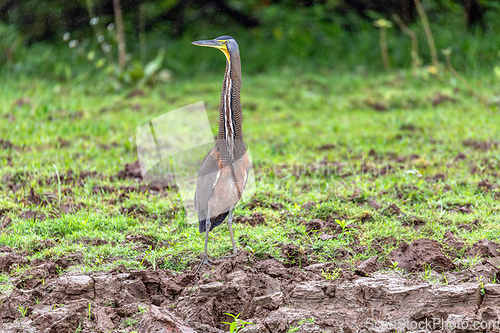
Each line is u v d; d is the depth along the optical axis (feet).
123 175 42.32
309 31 88.69
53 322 22.17
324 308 23.66
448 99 66.28
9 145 47.32
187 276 25.75
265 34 89.20
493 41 80.07
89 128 55.01
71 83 74.43
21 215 33.63
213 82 79.30
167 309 24.14
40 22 85.30
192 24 89.61
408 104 66.03
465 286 23.43
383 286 23.86
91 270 26.07
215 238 30.22
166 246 29.89
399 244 28.99
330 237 29.66
